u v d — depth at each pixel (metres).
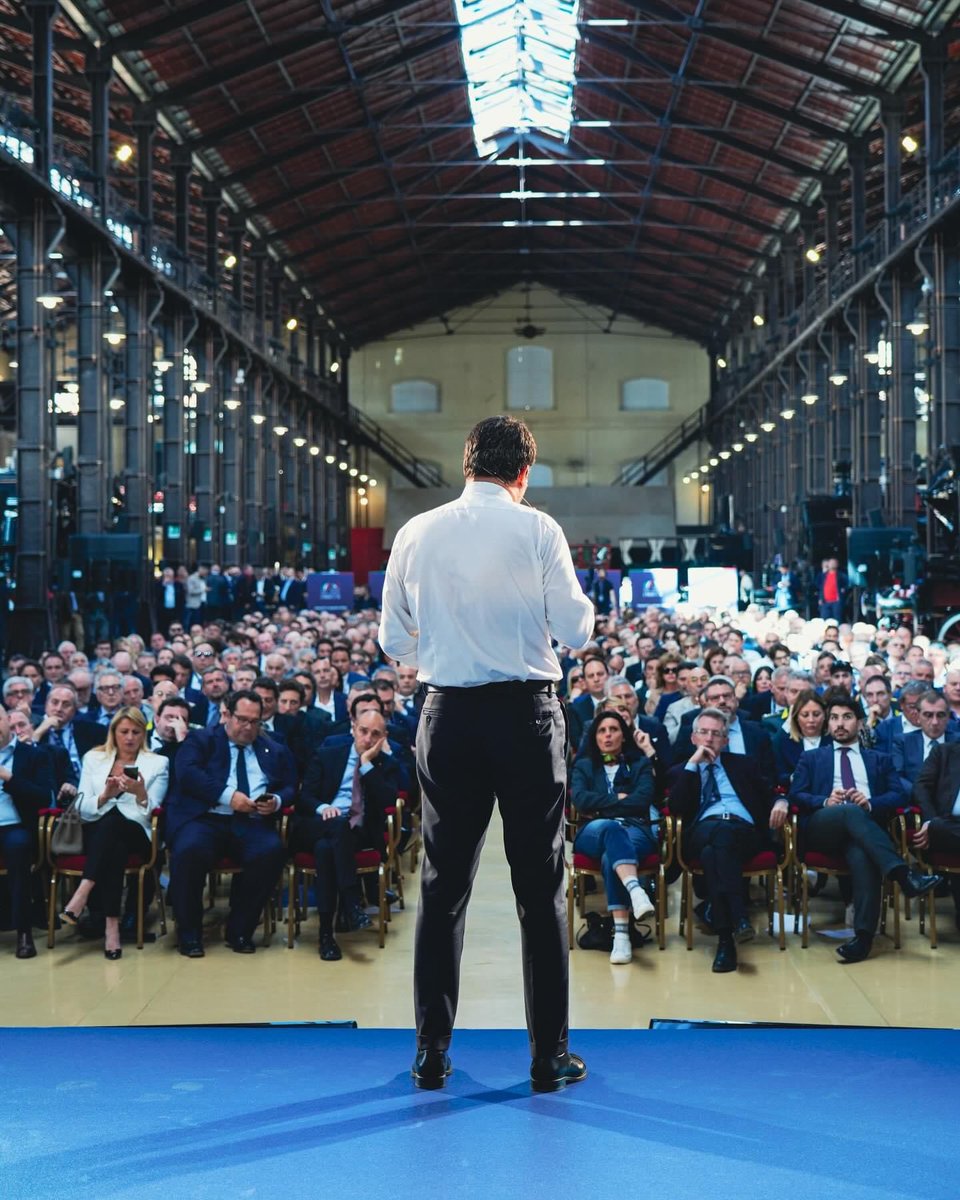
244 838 7.28
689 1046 3.37
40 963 6.82
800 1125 2.71
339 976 6.57
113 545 23.55
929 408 24.77
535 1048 3.04
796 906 7.89
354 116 33.66
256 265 39.72
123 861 7.05
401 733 9.85
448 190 42.22
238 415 37.06
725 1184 2.39
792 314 38.75
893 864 6.81
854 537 24.98
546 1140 2.63
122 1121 2.76
